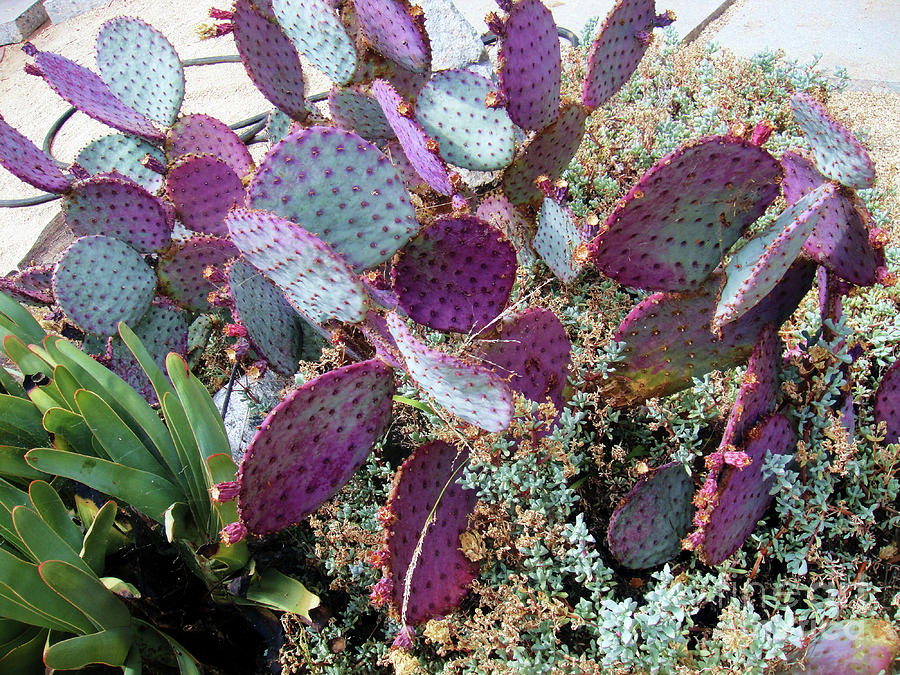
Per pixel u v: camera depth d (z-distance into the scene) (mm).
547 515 995
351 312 923
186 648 1034
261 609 1056
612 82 1305
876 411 1018
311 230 1011
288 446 894
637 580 1031
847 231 918
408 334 844
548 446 984
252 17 1311
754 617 881
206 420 999
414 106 1253
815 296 1157
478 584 1001
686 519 1001
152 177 1576
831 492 972
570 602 1030
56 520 969
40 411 1063
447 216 948
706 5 1949
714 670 875
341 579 1065
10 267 1736
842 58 1726
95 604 926
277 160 969
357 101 1325
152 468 1027
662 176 860
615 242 907
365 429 948
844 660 837
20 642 961
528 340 992
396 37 1226
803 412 972
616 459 1063
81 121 2207
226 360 1381
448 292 1003
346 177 988
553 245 1194
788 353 1030
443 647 964
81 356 1007
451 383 843
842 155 878
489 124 1235
